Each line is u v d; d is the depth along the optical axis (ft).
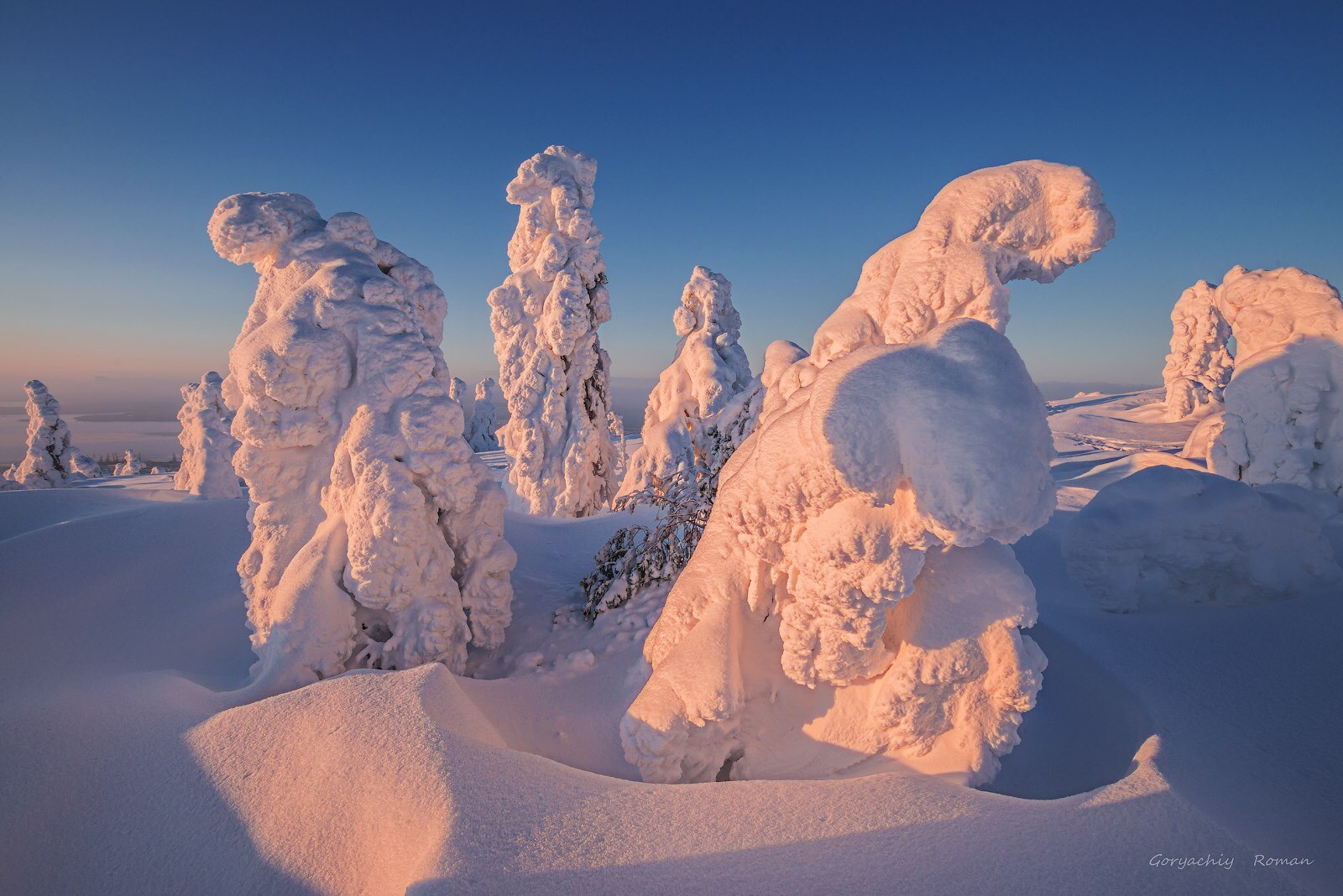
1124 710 14.33
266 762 12.03
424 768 10.92
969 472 9.19
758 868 8.77
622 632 21.44
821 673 12.25
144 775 12.37
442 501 19.02
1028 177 13.05
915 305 13.09
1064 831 9.25
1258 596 18.33
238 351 18.42
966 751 11.96
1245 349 32.19
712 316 50.31
